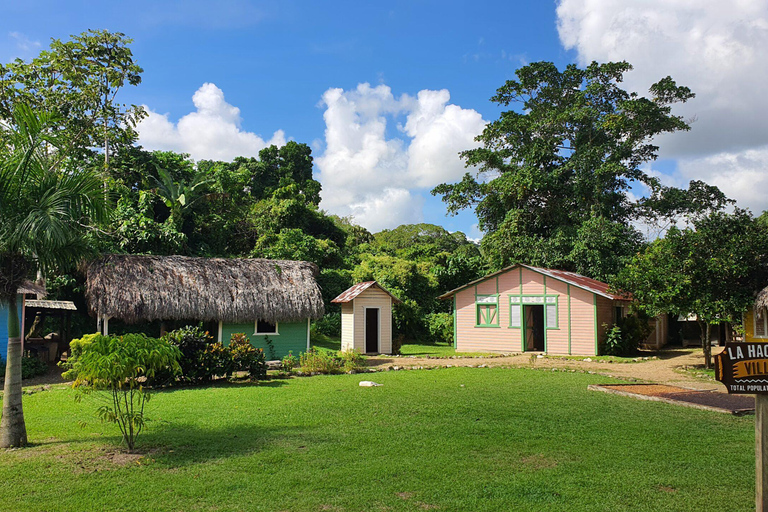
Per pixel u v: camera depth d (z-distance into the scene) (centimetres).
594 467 673
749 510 540
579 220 3397
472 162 3678
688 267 1681
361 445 782
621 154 3397
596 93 3516
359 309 2286
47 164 863
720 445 767
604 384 1351
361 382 1396
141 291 1698
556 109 3600
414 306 3139
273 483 624
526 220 3434
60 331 2072
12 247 790
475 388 1312
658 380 1480
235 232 3550
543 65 3578
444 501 568
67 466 691
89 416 1005
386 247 4916
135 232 2430
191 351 1424
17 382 806
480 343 2541
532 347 2578
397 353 2412
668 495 580
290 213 3734
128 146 3241
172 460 715
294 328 1988
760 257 1653
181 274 1833
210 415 998
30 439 833
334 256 3606
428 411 1020
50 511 549
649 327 2342
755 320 2092
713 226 1709
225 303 1812
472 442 792
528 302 2427
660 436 819
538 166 3600
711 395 1162
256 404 1108
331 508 554
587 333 2270
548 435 831
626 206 3581
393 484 619
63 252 845
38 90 2056
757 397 462
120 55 2206
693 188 3397
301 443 794
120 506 562
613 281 1962
